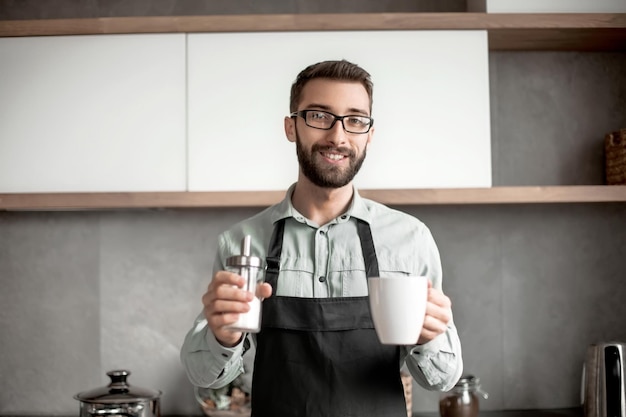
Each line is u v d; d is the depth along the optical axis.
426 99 2.33
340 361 1.60
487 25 2.35
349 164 1.57
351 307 1.63
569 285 2.73
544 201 2.34
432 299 1.33
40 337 2.72
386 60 2.33
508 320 2.72
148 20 2.34
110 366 2.71
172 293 2.72
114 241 2.73
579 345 2.72
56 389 2.71
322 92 1.56
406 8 2.72
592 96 2.74
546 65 2.73
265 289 1.29
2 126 2.35
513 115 2.73
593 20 2.37
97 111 2.34
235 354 1.50
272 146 2.32
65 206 2.34
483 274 2.72
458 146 2.33
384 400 1.60
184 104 2.33
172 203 2.32
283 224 1.73
